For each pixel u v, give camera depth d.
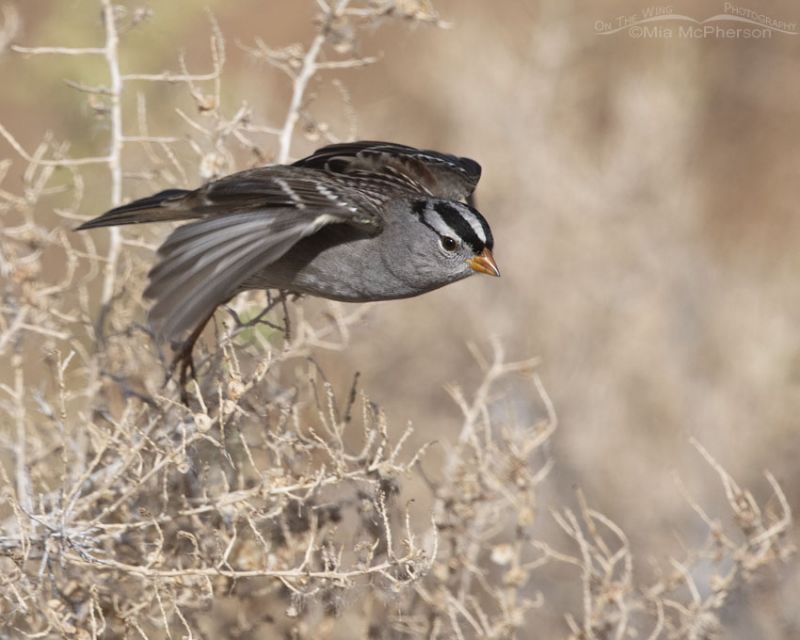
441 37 18.64
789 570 12.20
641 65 18.86
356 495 9.69
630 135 17.77
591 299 16.52
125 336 10.15
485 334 15.56
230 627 10.00
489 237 9.98
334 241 9.81
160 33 15.62
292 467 9.34
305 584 8.56
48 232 11.26
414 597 9.91
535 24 18.98
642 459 14.87
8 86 15.98
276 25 20.92
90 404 9.84
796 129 22.39
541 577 13.55
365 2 11.21
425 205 9.88
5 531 8.73
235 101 14.48
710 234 19.81
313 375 10.05
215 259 8.16
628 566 9.70
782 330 16.16
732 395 15.52
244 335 10.29
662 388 15.63
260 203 8.80
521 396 15.16
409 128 18.41
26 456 9.84
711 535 11.07
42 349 10.23
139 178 11.38
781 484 14.35
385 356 15.41
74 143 14.66
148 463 9.13
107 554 8.63
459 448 9.80
